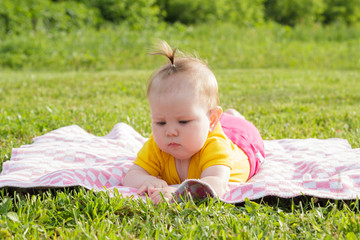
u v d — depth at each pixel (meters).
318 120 4.88
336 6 21.61
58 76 9.04
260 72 9.85
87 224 2.05
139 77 8.61
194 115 2.42
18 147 3.63
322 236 2.00
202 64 2.58
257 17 19.34
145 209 2.27
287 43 13.91
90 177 2.74
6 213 2.22
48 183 2.52
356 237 1.99
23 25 13.40
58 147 3.36
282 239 1.99
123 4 16.09
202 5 18.66
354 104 6.07
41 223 2.15
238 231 2.03
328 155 3.35
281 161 3.26
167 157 2.73
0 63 10.93
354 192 2.46
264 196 2.40
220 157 2.58
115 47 12.23
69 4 15.21
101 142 3.60
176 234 2.04
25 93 6.93
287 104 5.92
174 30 14.66
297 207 2.39
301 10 20.66
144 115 5.11
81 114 5.04
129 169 2.80
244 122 3.33
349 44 13.83
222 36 14.20
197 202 2.41
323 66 11.16
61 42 12.27
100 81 8.20
